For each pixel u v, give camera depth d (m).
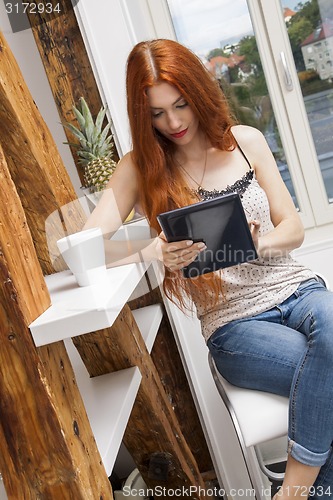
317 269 2.89
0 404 1.16
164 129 1.95
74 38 2.39
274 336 1.79
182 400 2.57
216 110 1.99
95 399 1.68
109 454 1.41
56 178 1.61
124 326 1.85
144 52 1.90
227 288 1.93
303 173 3.01
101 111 2.28
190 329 2.52
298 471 1.64
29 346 1.14
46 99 2.46
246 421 1.71
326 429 1.63
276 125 3.00
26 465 1.18
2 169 1.17
